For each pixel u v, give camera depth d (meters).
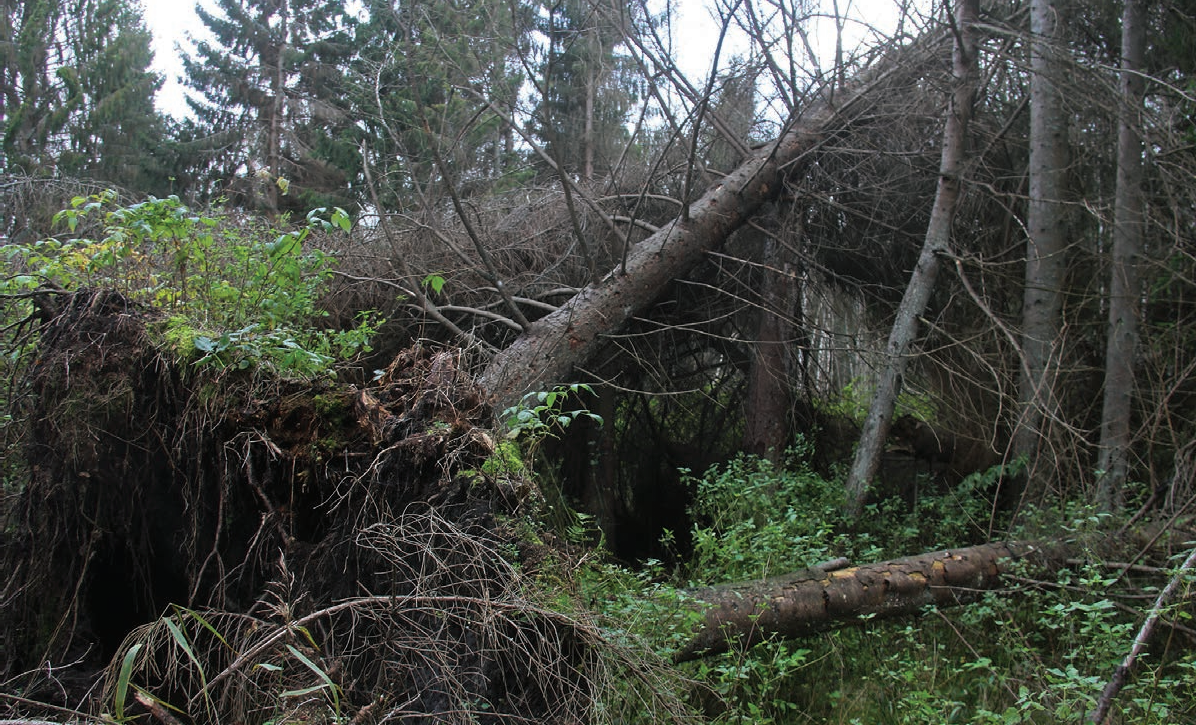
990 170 7.82
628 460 9.26
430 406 3.21
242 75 18.28
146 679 2.94
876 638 4.93
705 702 3.97
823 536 5.84
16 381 3.79
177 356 3.41
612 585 3.79
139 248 4.57
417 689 2.66
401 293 7.05
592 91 9.27
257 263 4.40
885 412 6.98
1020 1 8.12
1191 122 7.03
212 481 3.34
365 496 3.02
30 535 3.51
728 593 4.41
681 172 7.93
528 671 2.67
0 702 2.96
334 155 12.64
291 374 3.43
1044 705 3.83
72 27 19.89
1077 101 6.89
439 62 6.98
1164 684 3.72
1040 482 6.66
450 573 2.81
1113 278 6.75
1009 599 4.97
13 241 8.28
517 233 7.75
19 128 16.88
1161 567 4.95
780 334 8.09
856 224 8.23
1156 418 6.08
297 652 2.26
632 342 7.57
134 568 3.61
